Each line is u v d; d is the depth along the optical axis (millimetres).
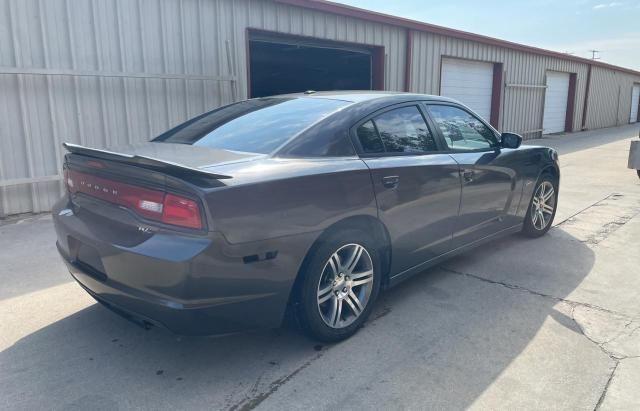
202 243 2334
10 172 6113
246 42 8250
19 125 6105
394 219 3256
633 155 8734
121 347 2975
